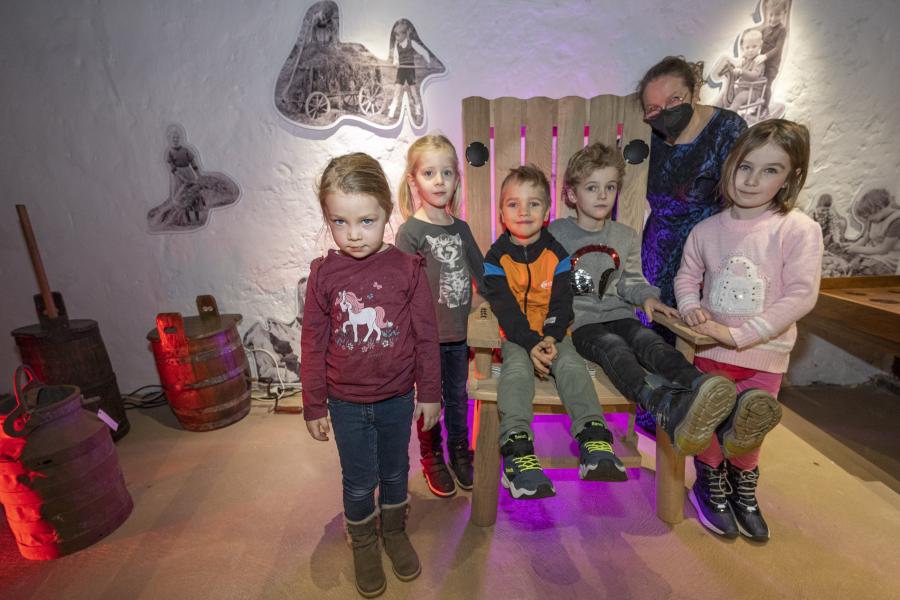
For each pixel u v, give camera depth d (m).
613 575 1.21
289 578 1.22
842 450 1.75
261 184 2.01
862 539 1.32
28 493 1.22
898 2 1.81
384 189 1.00
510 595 1.15
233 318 2.05
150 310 2.15
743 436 1.08
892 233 2.07
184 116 1.93
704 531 1.36
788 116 1.92
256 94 1.91
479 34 1.86
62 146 1.95
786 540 1.32
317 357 1.06
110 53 1.87
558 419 1.98
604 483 1.59
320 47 1.85
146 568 1.26
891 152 1.97
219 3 1.82
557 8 1.83
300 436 1.90
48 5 1.82
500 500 1.51
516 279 1.41
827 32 1.83
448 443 1.61
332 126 1.93
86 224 2.03
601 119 1.56
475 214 1.60
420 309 1.09
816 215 2.04
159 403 2.19
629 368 1.22
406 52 1.86
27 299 2.10
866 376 2.24
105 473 1.37
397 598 1.15
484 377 1.34
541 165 1.60
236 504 1.51
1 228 2.01
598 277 1.46
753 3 1.80
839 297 1.82
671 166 1.65
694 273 1.41
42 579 1.23
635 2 1.81
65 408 1.31
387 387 1.08
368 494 1.16
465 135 1.56
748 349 1.29
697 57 1.86
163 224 2.04
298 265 2.11
